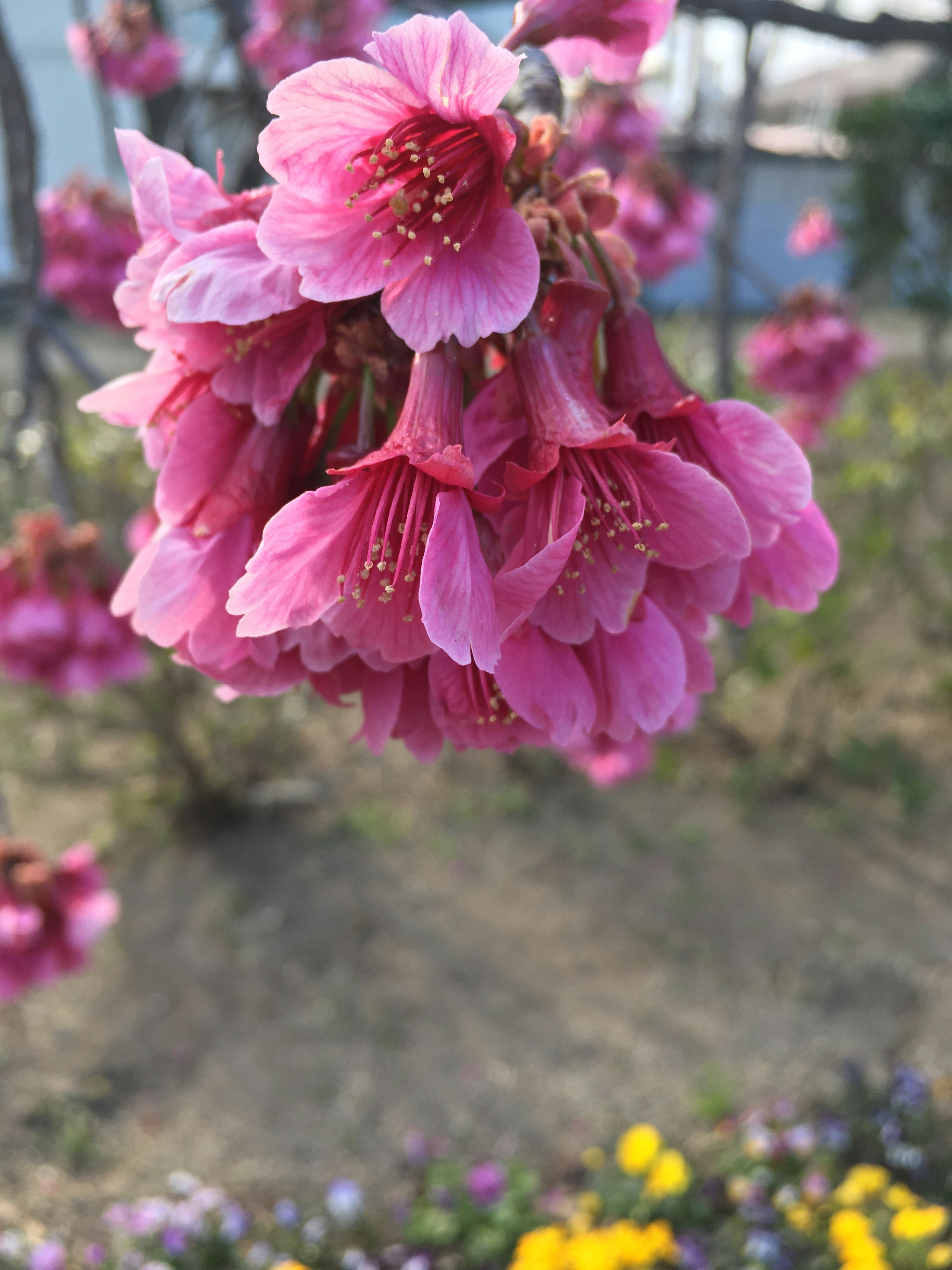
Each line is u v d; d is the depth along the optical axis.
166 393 0.99
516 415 0.89
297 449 0.96
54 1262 3.26
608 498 0.84
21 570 2.69
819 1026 4.35
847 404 7.91
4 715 5.69
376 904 5.14
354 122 0.79
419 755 1.01
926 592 6.69
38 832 5.59
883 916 4.96
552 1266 3.14
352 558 0.84
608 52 1.19
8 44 2.17
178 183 0.94
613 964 4.74
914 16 2.43
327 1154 3.90
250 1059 4.32
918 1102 3.81
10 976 2.67
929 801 5.71
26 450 2.55
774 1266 3.20
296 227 0.80
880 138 12.71
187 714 5.77
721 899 5.11
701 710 5.39
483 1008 4.54
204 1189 3.74
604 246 0.99
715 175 6.49
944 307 12.74
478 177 0.85
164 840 5.60
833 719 6.37
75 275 4.17
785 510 0.92
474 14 5.87
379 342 0.88
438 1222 3.55
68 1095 4.15
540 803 5.85
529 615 0.82
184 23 10.48
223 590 0.94
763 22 2.36
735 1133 3.85
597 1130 3.94
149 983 4.71
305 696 5.38
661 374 0.95
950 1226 3.42
